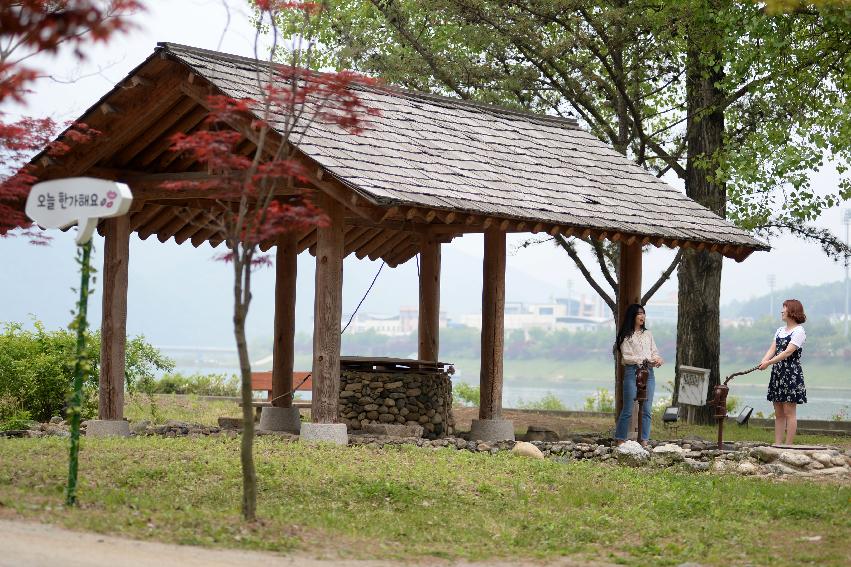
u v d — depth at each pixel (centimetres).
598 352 16012
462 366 16888
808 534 1001
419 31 2838
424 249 1836
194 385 2720
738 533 1002
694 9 2316
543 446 1489
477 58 2658
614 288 2511
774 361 1542
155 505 992
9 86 1025
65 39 1046
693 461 1408
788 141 2327
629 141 2578
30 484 1051
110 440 1379
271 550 869
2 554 770
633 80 2556
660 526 1029
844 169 2416
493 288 1644
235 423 1673
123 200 923
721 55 2383
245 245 949
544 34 2616
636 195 1812
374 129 1572
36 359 1814
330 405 1423
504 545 945
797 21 2275
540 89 2586
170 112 1516
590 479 1252
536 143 1864
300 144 1372
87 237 946
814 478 1351
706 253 2425
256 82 1489
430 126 1714
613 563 890
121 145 1528
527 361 16100
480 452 1446
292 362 1706
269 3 1089
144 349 2034
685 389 1709
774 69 2334
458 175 1557
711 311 2419
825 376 12612
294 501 1065
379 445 1434
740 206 2436
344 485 1149
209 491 1083
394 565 852
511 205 1517
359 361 1684
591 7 2525
